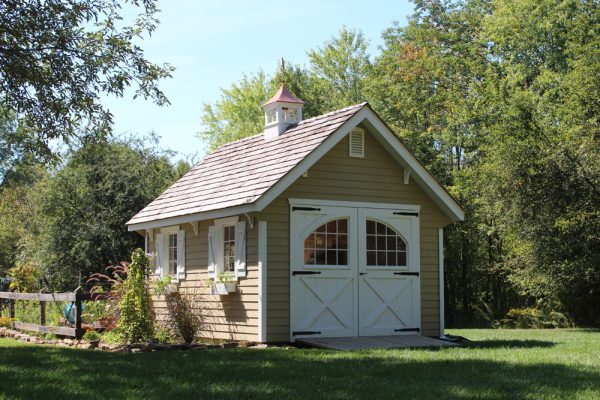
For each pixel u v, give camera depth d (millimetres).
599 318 27391
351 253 15094
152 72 18031
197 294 15211
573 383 8594
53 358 11195
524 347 13828
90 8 17297
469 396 7660
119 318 14516
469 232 33594
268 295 14039
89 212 27828
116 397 7531
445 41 36531
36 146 18391
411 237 16000
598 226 23781
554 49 31375
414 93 34844
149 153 30281
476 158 32156
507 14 32344
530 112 26562
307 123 16578
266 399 7426
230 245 15336
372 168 15586
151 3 18078
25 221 41750
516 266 27844
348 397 7555
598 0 30562
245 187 14922
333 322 14719
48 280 27219
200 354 11914
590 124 24594
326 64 47156
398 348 13445
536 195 24750
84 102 17469
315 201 14703
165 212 17562
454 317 34531
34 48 16672
